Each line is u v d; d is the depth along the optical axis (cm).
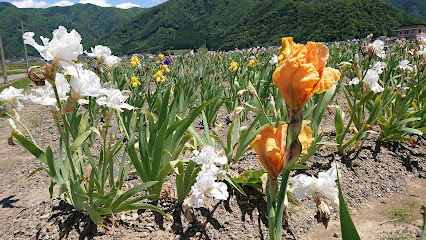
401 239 253
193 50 1540
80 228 262
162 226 265
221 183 205
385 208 312
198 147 361
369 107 489
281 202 121
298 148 112
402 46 724
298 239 265
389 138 419
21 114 811
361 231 276
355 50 1195
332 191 132
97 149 453
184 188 281
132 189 246
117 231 259
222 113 634
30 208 306
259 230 268
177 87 458
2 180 394
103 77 591
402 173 376
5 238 261
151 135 301
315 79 99
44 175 399
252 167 356
